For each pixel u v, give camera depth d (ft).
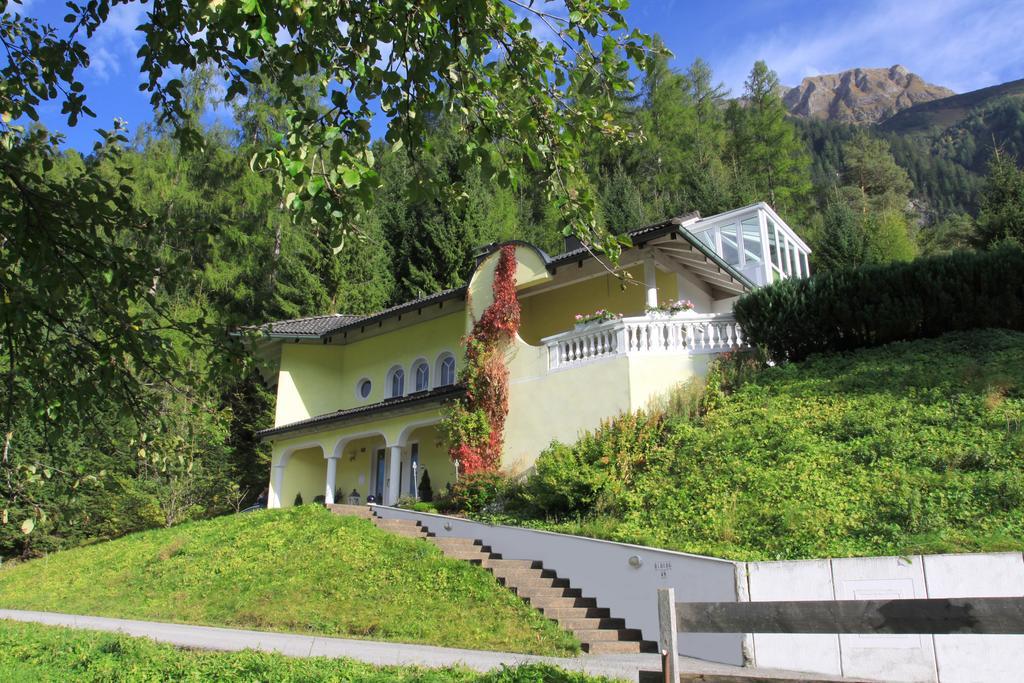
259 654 29.91
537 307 83.20
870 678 31.53
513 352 70.49
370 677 25.31
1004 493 37.86
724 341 64.28
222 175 117.60
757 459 48.14
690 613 17.81
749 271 89.25
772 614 16.88
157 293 24.90
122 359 22.74
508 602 42.60
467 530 56.44
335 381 99.35
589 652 37.17
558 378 65.72
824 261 138.41
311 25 16.58
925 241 167.94
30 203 20.54
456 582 45.70
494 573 46.73
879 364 56.49
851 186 245.04
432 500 77.20
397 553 51.70
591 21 21.39
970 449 42.27
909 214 228.43
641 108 192.34
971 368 51.42
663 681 17.56
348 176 16.31
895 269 60.85
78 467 26.68
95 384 23.29
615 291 77.77
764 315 62.54
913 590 32.32
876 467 43.42
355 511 68.54
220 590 53.06
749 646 33.65
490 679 24.62
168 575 60.29
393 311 86.58
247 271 120.88
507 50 21.49
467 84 20.35
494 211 137.08
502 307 71.61
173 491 91.20
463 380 70.95
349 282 127.13
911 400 50.14
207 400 25.49
